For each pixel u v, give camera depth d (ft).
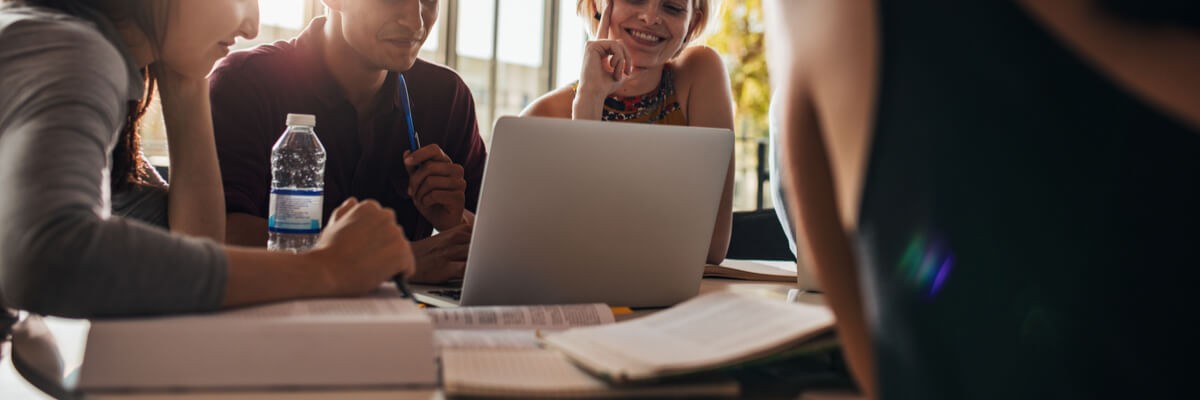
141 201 5.14
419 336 2.47
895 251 1.57
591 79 6.99
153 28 4.15
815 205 1.91
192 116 5.16
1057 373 1.38
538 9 15.47
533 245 3.85
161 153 8.48
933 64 1.47
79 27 3.18
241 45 11.75
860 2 1.56
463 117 7.38
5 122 2.85
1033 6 1.37
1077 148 1.34
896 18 1.51
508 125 3.62
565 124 3.73
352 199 3.44
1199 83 1.26
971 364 1.47
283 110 6.56
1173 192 1.29
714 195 4.23
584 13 8.22
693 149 4.07
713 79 7.91
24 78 2.90
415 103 7.07
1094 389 1.36
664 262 4.20
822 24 1.66
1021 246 1.40
